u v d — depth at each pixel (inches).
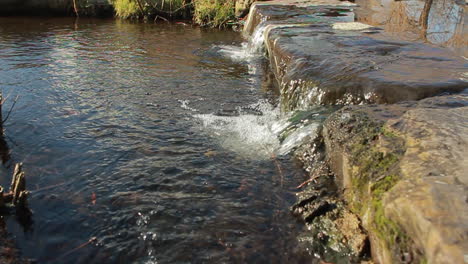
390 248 98.0
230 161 181.3
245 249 126.9
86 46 426.3
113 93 278.1
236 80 321.4
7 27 524.1
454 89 183.9
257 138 206.7
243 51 429.7
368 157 125.9
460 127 126.6
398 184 103.1
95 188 160.2
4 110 241.1
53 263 121.9
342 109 164.6
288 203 148.8
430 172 102.2
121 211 145.4
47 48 411.2
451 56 250.5
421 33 391.5
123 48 423.2
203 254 125.1
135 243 130.2
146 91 285.0
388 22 434.9
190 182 164.1
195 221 140.3
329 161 157.6
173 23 605.0
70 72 327.3
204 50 428.5
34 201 150.9
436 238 81.7
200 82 312.5
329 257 121.0
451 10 514.3
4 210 143.9
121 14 626.2
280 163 177.5
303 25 384.2
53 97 266.4
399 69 221.5
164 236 132.9
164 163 179.5
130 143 199.9
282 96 247.9
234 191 157.8
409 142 122.5
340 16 452.8
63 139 203.6
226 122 230.4
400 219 94.9
